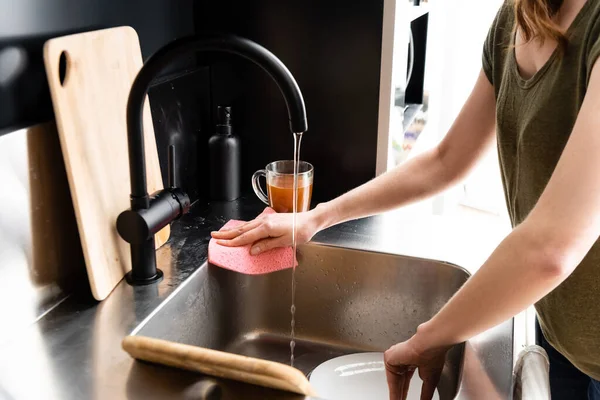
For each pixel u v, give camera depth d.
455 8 2.66
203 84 1.38
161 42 1.29
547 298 0.89
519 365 0.83
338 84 1.35
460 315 0.74
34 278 0.91
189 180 1.34
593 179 0.63
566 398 1.06
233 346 1.20
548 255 0.65
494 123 1.02
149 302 0.97
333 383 1.05
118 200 1.02
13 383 0.78
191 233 1.23
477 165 1.08
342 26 1.31
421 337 0.80
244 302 1.21
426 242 1.20
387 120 1.35
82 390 0.77
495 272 0.70
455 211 3.15
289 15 1.34
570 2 0.80
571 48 0.77
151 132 1.13
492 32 0.97
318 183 1.43
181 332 1.03
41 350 0.85
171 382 0.78
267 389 0.77
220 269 1.14
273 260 1.15
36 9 0.93
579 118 0.66
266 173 1.28
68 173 0.89
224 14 1.38
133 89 0.90
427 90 2.08
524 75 0.87
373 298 1.19
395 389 0.89
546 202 0.67
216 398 0.75
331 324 1.22
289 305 1.23
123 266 1.03
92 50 0.95
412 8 1.50
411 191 1.10
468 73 2.76
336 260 1.18
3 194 0.83
